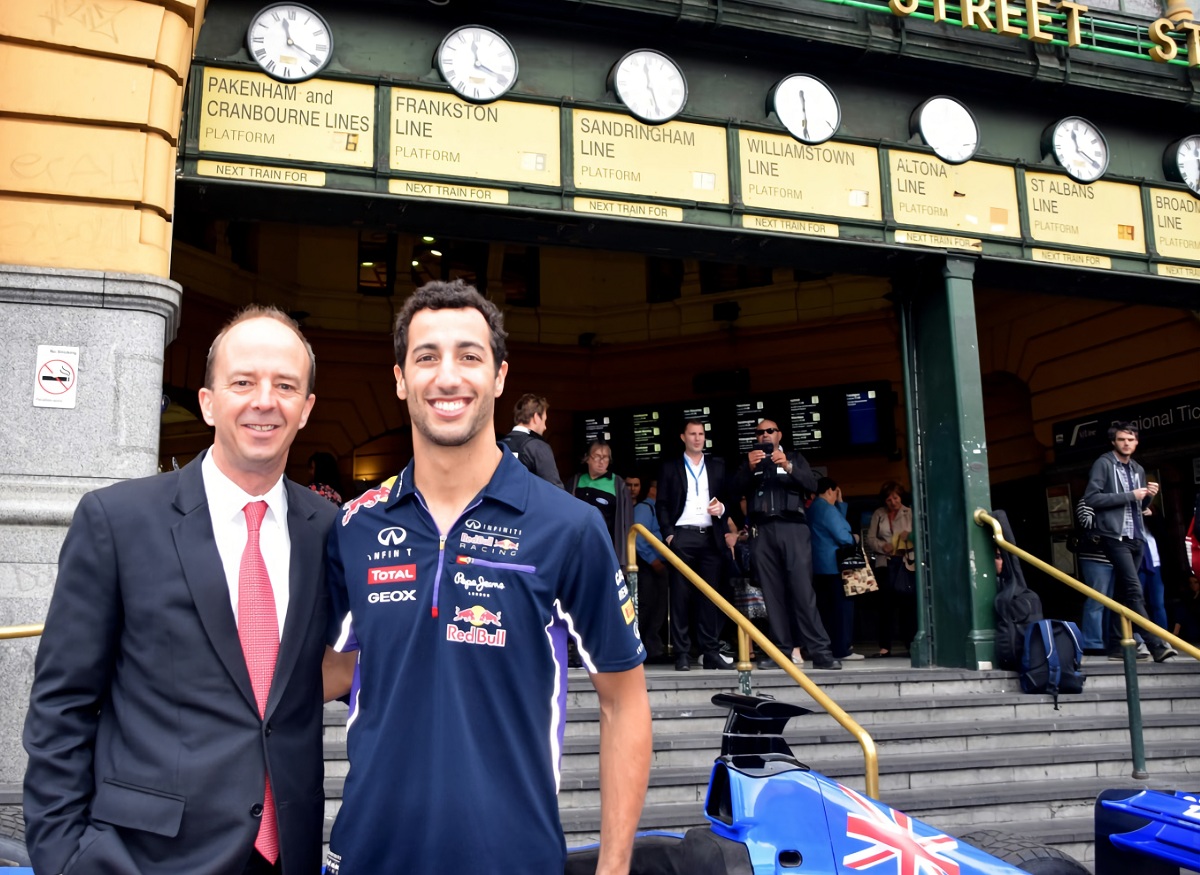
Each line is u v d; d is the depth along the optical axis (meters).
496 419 13.06
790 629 7.80
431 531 2.11
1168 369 10.73
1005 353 12.83
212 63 6.61
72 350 5.55
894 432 12.50
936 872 2.78
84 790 1.98
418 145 6.98
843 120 8.27
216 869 1.94
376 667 2.05
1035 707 6.92
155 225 5.87
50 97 5.69
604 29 7.62
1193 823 3.44
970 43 8.42
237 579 2.16
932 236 8.28
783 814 2.70
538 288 13.42
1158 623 9.02
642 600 8.11
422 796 1.97
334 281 12.52
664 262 13.62
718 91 7.92
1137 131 9.17
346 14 7.04
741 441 12.88
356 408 12.46
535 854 1.99
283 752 2.08
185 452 14.13
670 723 6.05
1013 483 13.01
